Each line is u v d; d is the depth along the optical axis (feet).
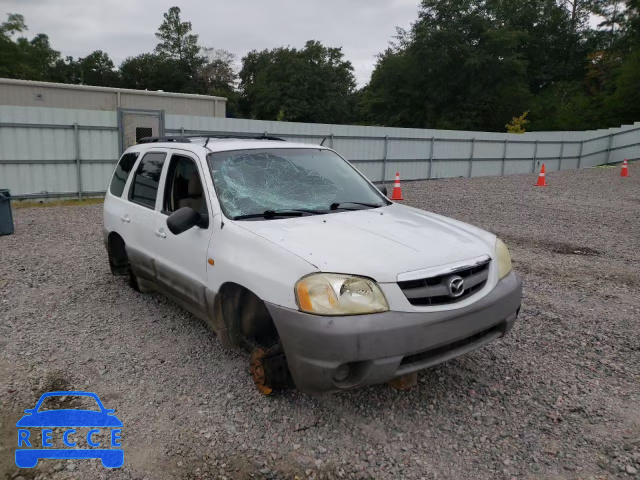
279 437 10.23
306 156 14.98
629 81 131.54
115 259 18.81
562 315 16.72
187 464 9.48
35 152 45.21
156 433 10.41
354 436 10.27
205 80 241.55
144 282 16.60
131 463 9.52
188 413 11.09
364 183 15.19
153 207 15.21
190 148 14.24
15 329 15.57
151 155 16.24
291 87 178.09
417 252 10.49
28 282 20.35
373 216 12.69
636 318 16.51
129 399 11.66
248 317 11.72
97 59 262.47
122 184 17.72
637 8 155.94
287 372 11.24
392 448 9.89
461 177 77.56
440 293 10.03
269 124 57.93
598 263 23.72
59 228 32.94
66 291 19.19
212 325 12.55
